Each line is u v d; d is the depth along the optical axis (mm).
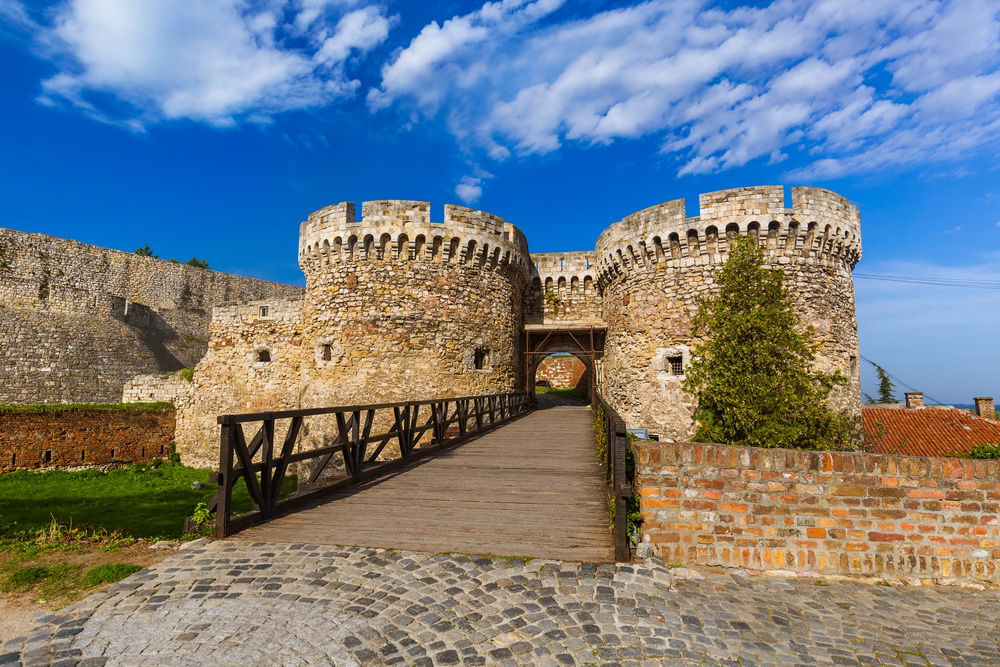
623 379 18141
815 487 5086
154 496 16953
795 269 15422
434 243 17578
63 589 4148
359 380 16938
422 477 8445
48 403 22828
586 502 6863
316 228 18469
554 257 22562
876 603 4410
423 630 3586
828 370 15266
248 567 4633
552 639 3523
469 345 18000
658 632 3688
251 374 21297
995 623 4078
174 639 3385
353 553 4992
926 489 5027
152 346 29906
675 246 16641
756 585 4691
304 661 3170
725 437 13750
